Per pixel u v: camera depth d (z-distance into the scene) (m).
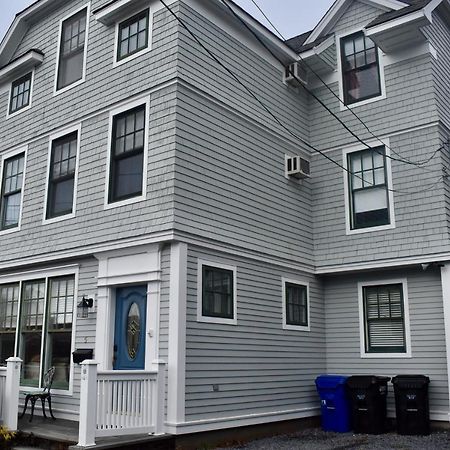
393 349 11.84
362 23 13.10
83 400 7.69
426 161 11.69
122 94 10.66
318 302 12.73
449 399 10.77
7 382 8.90
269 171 11.78
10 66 13.27
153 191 9.62
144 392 8.44
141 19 10.80
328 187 12.93
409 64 12.28
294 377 11.46
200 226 9.67
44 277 11.48
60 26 12.65
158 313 9.16
